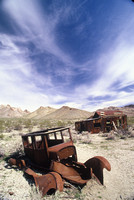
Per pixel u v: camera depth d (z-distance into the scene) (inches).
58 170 185.3
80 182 165.0
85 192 158.6
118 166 244.5
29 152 263.7
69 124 1328.7
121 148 367.6
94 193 157.1
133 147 366.3
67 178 172.7
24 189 164.1
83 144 452.4
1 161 274.5
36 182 156.3
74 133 724.0
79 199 144.1
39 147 303.3
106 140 502.3
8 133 682.2
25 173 205.8
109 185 177.5
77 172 194.5
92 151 356.8
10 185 173.9
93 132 721.6
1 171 223.9
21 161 231.6
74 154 228.1
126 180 189.9
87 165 201.2
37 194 138.8
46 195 145.3
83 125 777.6
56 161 195.2
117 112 836.6
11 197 143.9
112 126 709.9
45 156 215.0
